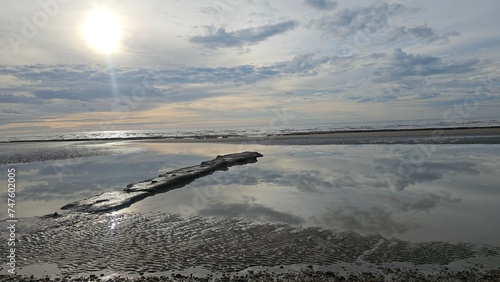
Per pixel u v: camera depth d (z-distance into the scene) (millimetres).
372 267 7941
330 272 7684
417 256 8430
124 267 8430
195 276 7793
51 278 7918
